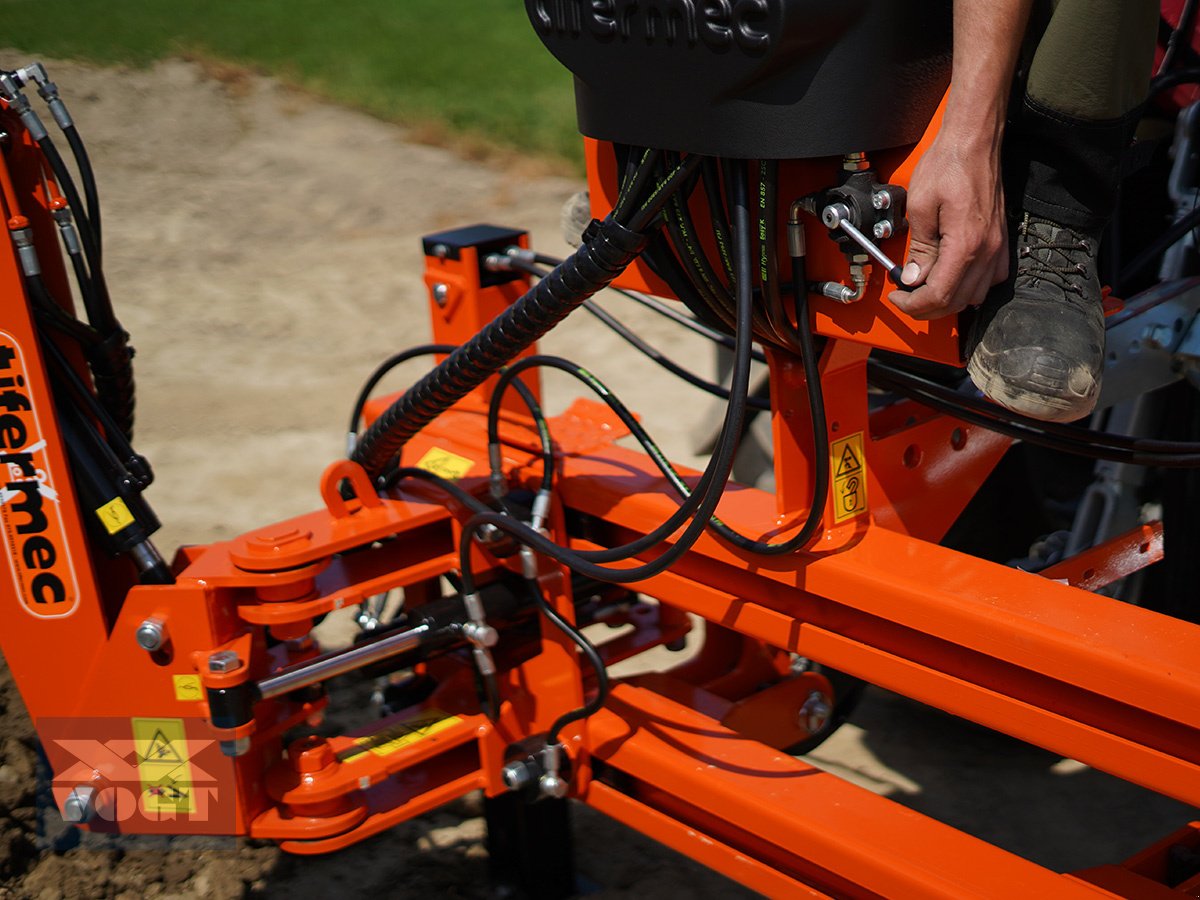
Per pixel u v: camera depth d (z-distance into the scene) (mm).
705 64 1558
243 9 10508
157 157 7691
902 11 1521
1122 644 1546
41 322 1984
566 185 7609
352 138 8109
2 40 8969
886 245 1643
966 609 1659
